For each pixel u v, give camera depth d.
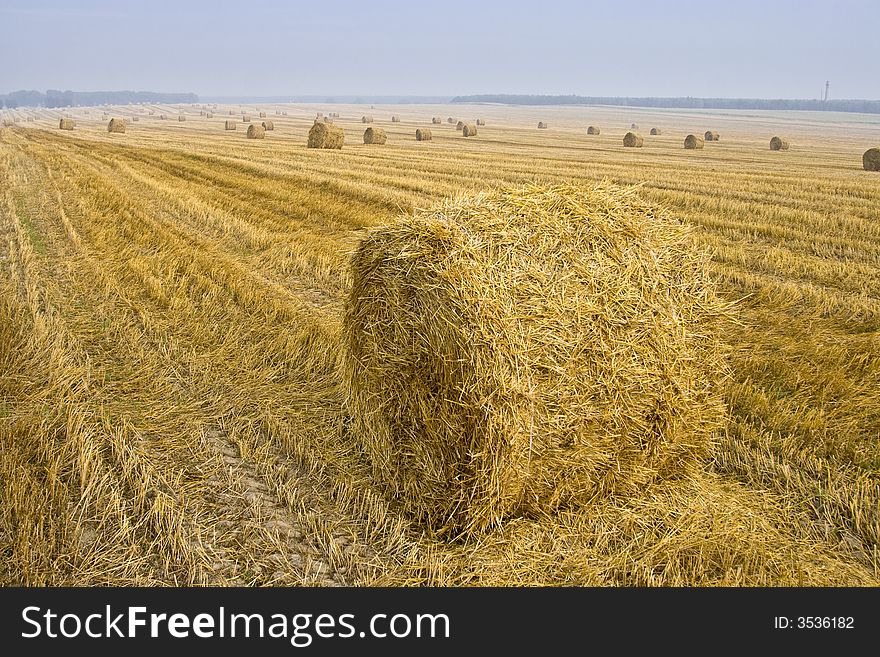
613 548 4.68
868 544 4.69
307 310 9.20
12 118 111.81
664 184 21.75
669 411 5.08
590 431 4.82
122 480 5.25
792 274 11.31
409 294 5.06
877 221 15.47
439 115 139.88
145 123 86.38
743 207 17.00
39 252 11.82
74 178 21.23
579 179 22.38
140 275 10.38
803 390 6.71
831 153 48.53
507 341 4.49
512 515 4.92
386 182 20.34
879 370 7.13
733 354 7.59
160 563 4.46
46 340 7.79
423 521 5.06
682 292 5.11
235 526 4.84
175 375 7.18
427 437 5.00
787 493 5.20
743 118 151.88
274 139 49.53
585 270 4.78
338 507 5.09
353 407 5.95
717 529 4.76
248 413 6.43
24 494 4.95
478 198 5.21
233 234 13.57
